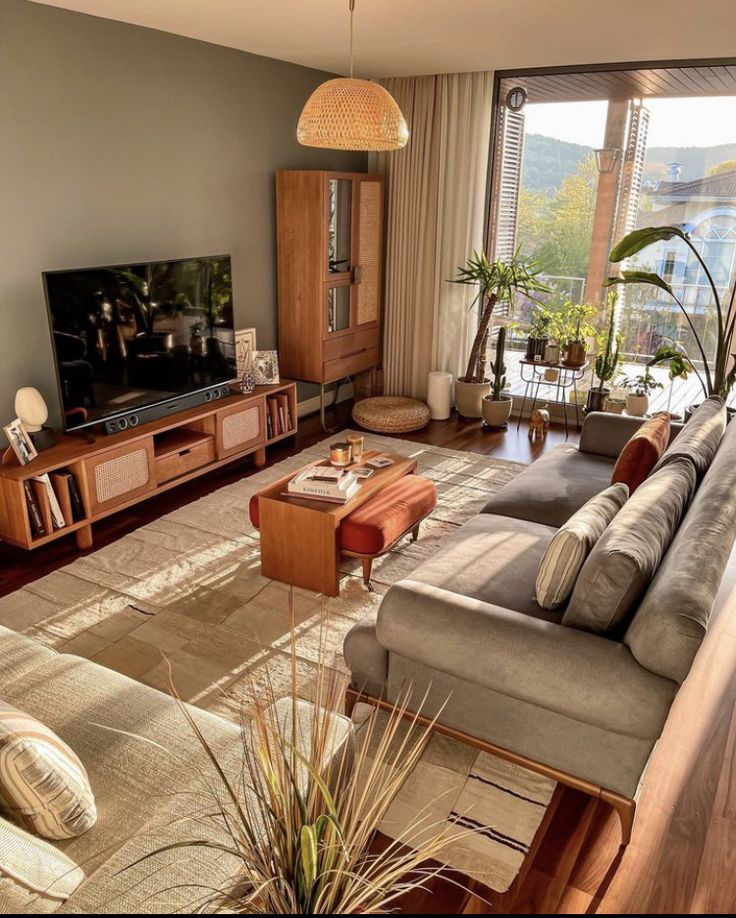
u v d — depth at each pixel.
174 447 4.18
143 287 3.99
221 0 3.38
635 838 2.07
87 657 2.82
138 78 4.04
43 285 3.56
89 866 1.44
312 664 2.79
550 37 4.10
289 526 3.24
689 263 5.31
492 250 5.91
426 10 3.51
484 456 5.07
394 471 3.59
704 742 2.43
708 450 2.99
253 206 5.09
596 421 3.90
